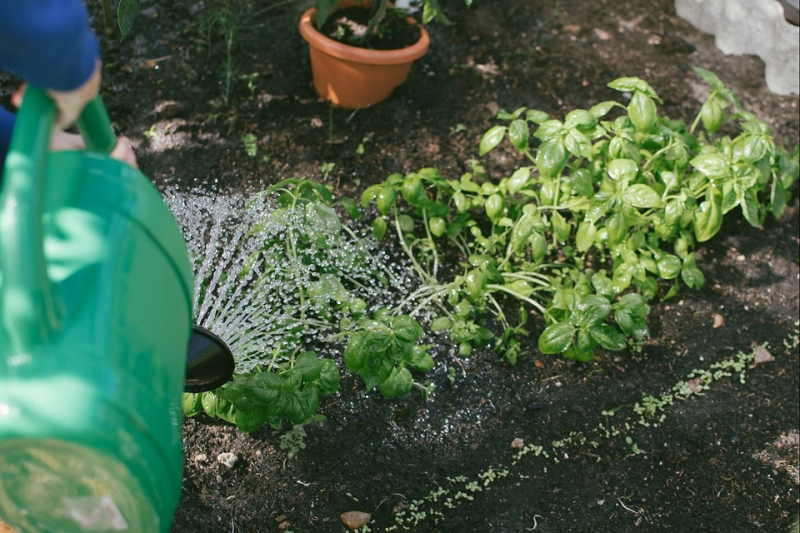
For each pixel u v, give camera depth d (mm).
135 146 3260
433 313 2865
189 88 3490
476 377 2760
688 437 2686
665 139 2979
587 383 2797
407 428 2604
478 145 3465
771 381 2877
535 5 4176
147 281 1165
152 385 1099
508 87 3725
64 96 1133
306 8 3910
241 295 2682
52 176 1175
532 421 2674
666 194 2930
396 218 2979
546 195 2910
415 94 3609
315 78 3521
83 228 1126
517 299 2980
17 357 986
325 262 2760
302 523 2342
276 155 3289
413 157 3371
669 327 2994
